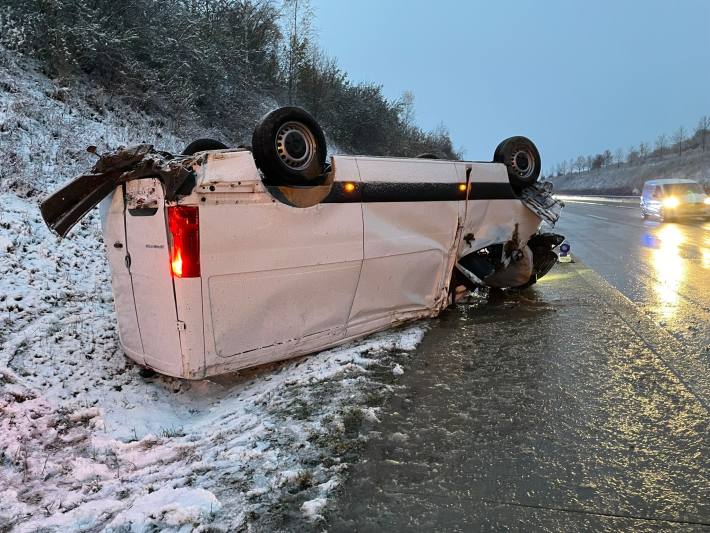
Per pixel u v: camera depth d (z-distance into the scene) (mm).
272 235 4484
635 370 4652
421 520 2727
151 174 4109
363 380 4512
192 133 14969
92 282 6918
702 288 8117
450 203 6266
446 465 3221
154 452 3660
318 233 4844
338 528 2676
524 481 3039
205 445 3668
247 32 20188
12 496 3182
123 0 13352
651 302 7184
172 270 4051
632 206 36375
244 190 4301
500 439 3516
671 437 3479
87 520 2900
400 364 4906
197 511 2812
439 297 6398
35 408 4258
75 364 5023
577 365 4801
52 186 8711
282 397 4254
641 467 3143
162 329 4289
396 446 3453
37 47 12047
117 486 3258
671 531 2592
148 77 13992
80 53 12453
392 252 5578
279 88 23250
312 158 4914
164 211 4047
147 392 4719
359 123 28906
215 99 17438
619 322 6184
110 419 4262
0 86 10125
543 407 3969
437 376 4605
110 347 5434
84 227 8328
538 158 7512
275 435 3625
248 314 4422
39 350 5074
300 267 4719
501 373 4648
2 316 5461
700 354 5031
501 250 7211
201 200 4062
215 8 18297
